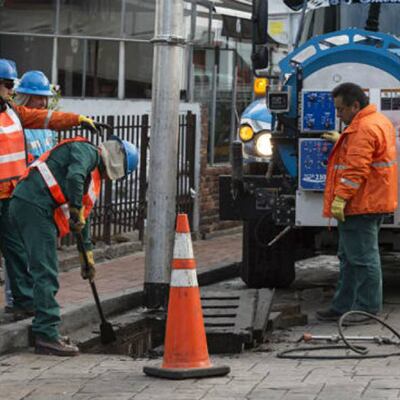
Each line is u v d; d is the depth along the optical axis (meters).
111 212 15.41
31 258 10.05
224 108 19.17
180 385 8.62
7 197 10.88
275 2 14.40
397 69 11.84
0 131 10.86
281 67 12.45
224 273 15.03
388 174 11.21
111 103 18.67
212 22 18.83
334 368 9.27
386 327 10.54
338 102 11.23
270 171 12.30
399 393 8.21
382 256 16.50
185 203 17.33
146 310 11.90
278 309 11.77
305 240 13.52
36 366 9.55
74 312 11.10
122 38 18.67
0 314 11.20
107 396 8.34
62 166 10.06
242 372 9.12
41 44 18.72
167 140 11.68
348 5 13.53
